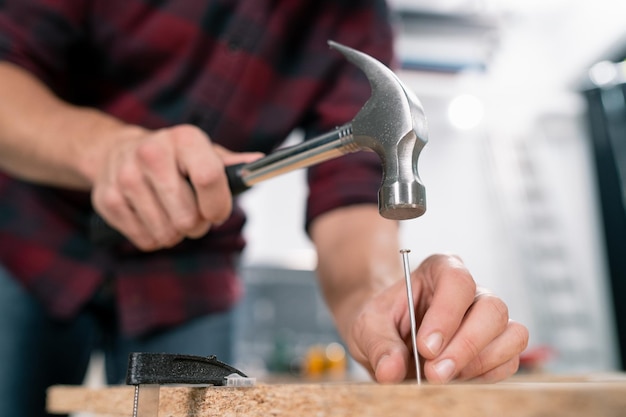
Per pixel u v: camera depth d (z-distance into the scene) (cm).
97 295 91
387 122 45
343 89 92
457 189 308
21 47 75
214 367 44
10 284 83
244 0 85
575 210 304
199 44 85
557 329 289
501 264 301
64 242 86
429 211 305
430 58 278
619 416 25
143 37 83
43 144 67
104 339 101
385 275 68
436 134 312
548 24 305
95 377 162
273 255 280
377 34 94
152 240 68
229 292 98
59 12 77
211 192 59
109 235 76
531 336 290
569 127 312
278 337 254
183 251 92
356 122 47
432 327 46
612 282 280
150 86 87
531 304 293
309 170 90
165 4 83
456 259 55
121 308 89
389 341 49
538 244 299
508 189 305
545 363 215
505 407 27
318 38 93
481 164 312
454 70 290
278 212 287
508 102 307
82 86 89
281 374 233
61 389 64
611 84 283
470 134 313
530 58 305
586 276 296
